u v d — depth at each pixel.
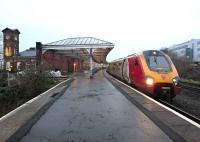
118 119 9.73
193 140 7.04
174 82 17.55
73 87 22.80
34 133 7.95
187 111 15.45
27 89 22.17
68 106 12.73
